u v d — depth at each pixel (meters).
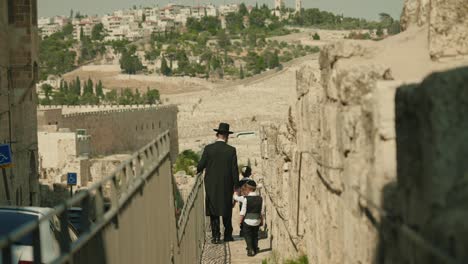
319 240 10.01
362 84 6.97
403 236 5.28
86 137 79.12
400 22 10.32
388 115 5.82
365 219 6.52
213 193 20.31
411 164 5.11
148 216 12.52
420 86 4.87
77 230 14.42
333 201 8.38
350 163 7.10
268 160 25.23
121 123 128.62
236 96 191.62
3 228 11.73
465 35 7.63
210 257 21.42
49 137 75.12
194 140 153.88
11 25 40.81
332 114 8.08
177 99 198.50
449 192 4.56
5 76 39.47
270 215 23.78
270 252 21.89
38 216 12.16
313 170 10.95
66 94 190.38
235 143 89.38
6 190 36.81
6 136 39.00
